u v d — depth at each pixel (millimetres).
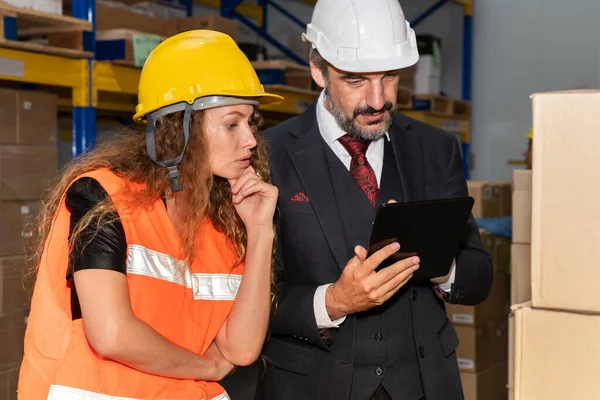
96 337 1245
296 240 1718
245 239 1579
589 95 1271
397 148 1807
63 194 1359
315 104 1857
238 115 1428
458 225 1579
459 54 6582
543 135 1312
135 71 3418
